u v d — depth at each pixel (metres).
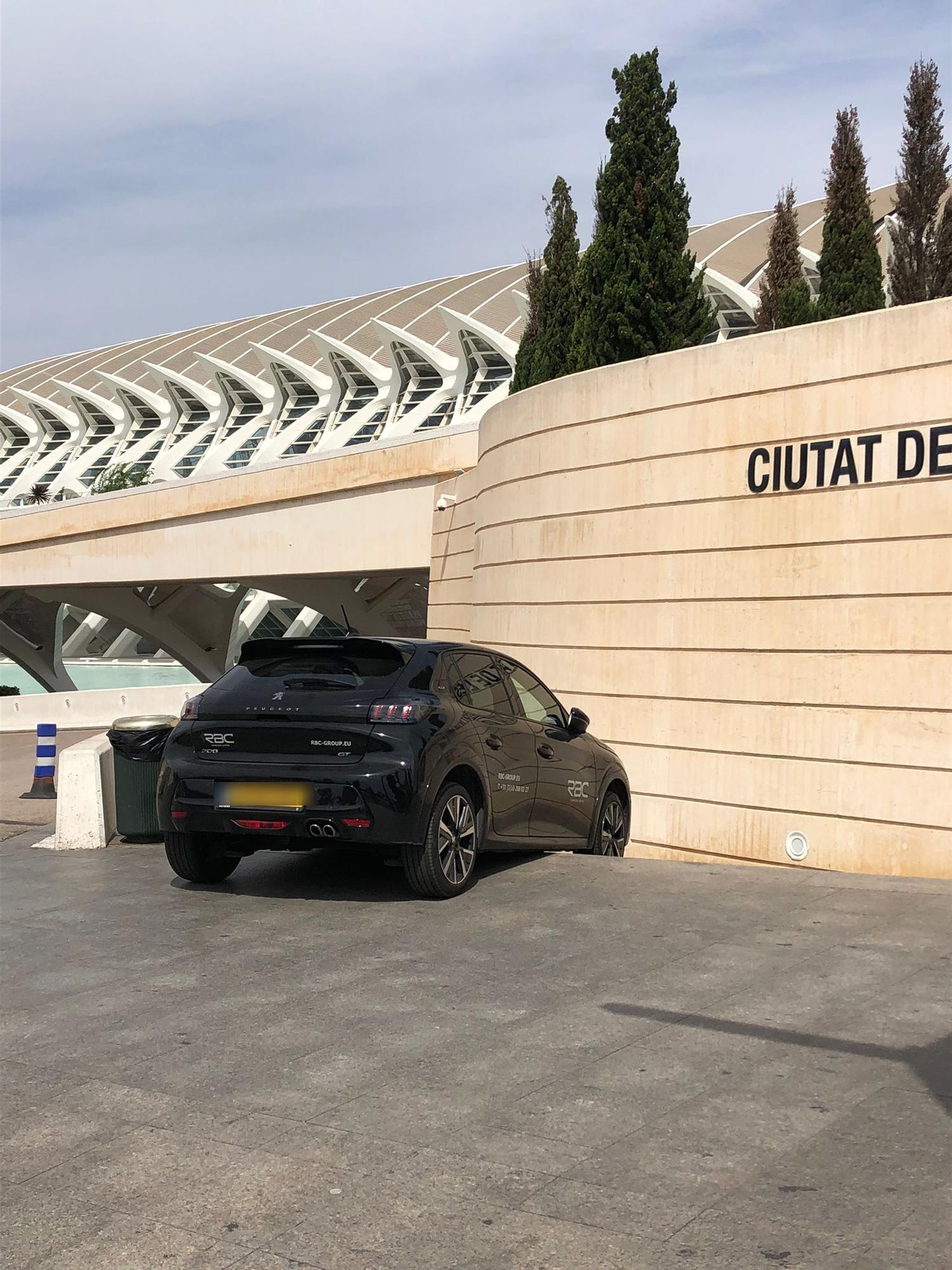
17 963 6.25
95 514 35.97
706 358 11.18
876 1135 3.84
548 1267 3.09
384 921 6.94
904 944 6.26
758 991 5.43
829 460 10.17
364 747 7.21
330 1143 3.88
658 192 13.92
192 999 5.49
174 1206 3.48
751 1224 3.28
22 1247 3.26
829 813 10.12
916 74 14.52
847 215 15.45
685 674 11.33
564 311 19.11
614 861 9.02
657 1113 4.07
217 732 7.51
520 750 8.41
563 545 12.86
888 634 9.75
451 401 65.69
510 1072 4.48
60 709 30.47
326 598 38.41
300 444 70.12
